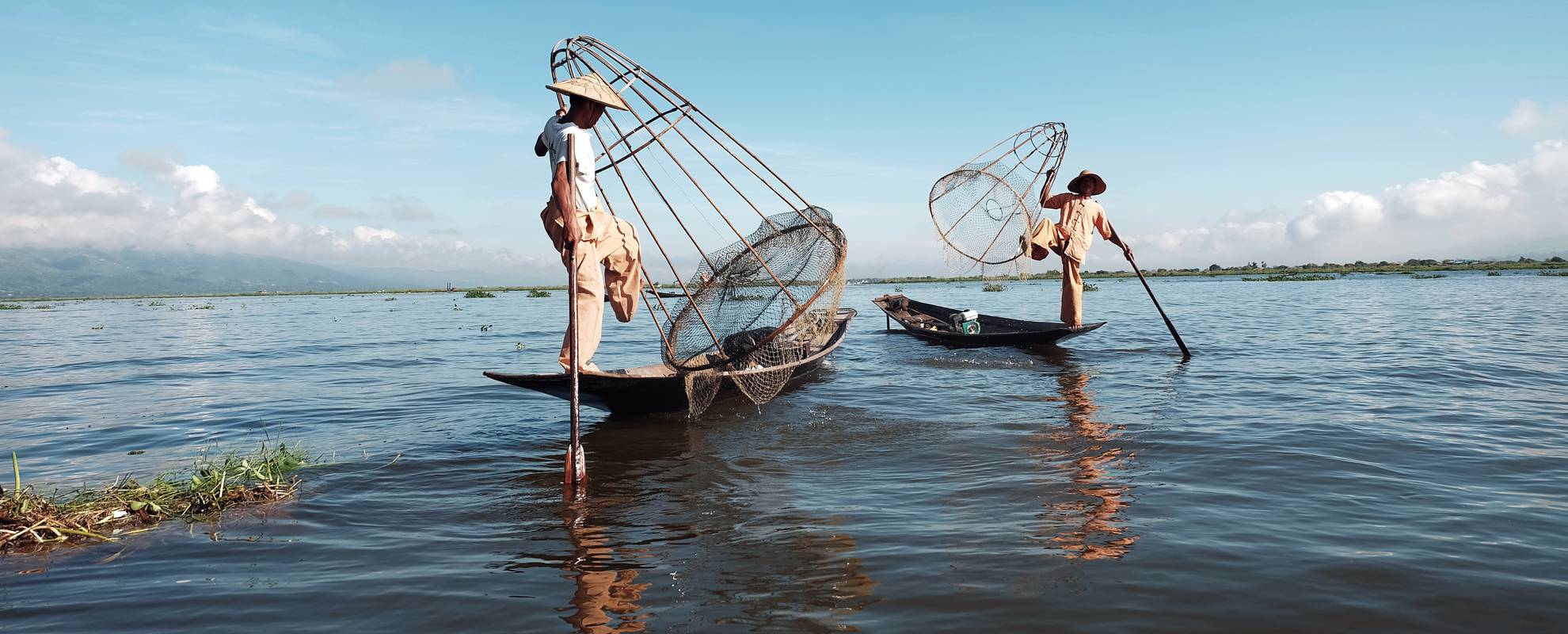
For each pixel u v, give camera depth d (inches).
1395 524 173.2
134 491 203.9
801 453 252.5
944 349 548.1
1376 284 1670.8
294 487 220.1
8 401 386.6
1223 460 229.6
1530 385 350.0
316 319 1158.3
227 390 416.8
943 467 230.8
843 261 306.8
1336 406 309.1
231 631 133.8
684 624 133.0
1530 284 1435.8
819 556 162.7
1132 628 127.5
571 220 244.8
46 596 148.3
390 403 367.9
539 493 214.5
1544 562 150.1
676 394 300.5
